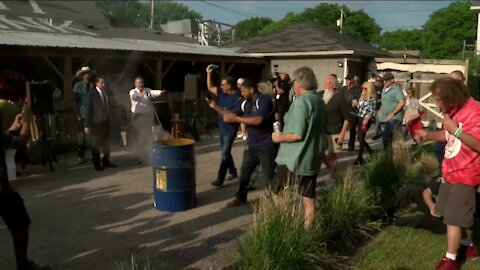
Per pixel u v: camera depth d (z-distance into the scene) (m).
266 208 3.74
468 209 3.54
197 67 15.29
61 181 6.66
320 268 3.59
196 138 10.91
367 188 5.45
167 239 4.41
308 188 4.09
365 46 18.77
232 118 5.19
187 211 5.32
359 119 8.45
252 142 5.30
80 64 11.95
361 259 3.92
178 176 5.25
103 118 7.43
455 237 3.61
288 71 17.02
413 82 14.67
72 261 3.84
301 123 3.94
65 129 8.79
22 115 3.68
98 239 4.38
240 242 3.87
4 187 3.19
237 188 6.45
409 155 6.88
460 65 13.88
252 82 5.43
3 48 8.34
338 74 16.02
